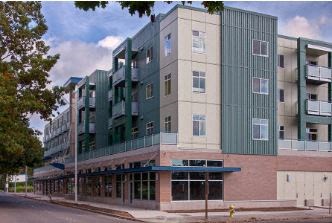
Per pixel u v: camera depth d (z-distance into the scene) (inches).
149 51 1675.7
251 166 1485.0
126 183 1640.0
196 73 1461.6
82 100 2516.0
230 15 1519.4
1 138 1441.9
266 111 1536.7
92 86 2449.6
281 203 1503.4
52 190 3213.6
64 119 3110.2
